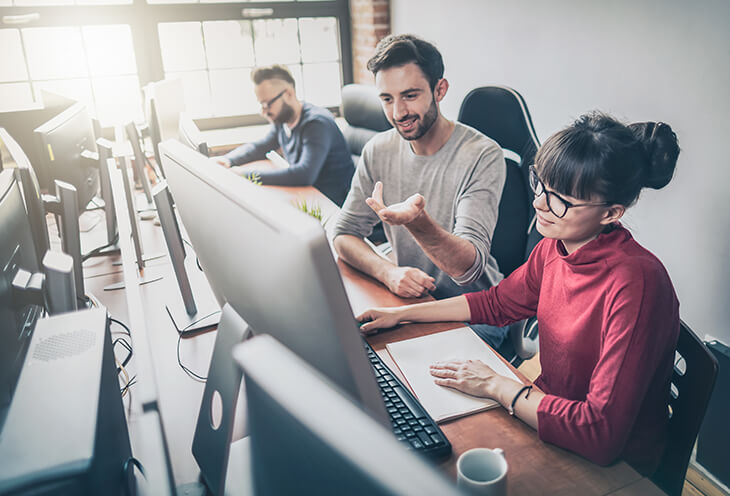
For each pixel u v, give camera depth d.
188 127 1.85
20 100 3.44
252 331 0.78
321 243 0.53
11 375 0.87
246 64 3.87
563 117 2.46
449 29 3.15
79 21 3.39
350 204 1.86
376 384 0.60
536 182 1.04
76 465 0.53
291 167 2.71
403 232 1.81
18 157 1.38
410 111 1.63
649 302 0.94
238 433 0.94
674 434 1.04
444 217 1.75
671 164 0.96
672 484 1.05
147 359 0.72
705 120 1.83
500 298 1.32
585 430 0.90
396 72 1.59
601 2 2.14
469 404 1.03
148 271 1.73
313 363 0.63
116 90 3.60
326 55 4.05
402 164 1.80
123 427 0.78
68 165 1.74
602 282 1.01
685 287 2.02
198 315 1.42
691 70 1.84
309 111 2.83
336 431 0.39
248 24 3.79
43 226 1.40
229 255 0.72
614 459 0.90
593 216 1.00
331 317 0.55
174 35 3.65
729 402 1.77
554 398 0.96
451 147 1.72
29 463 0.53
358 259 1.67
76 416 0.60
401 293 1.49
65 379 0.65
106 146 1.81
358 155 2.98
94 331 0.75
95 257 1.89
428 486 0.33
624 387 0.91
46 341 0.73
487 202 1.63
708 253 1.90
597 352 1.05
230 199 0.66
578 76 2.32
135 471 0.75
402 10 3.57
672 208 2.00
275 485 0.51
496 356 1.17
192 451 0.88
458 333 1.27
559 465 0.89
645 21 1.97
